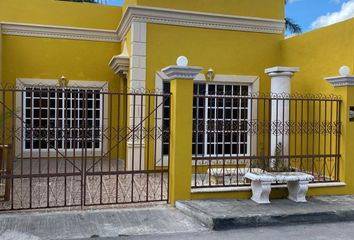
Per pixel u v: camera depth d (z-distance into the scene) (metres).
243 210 6.23
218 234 5.53
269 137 7.37
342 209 6.48
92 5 12.52
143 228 5.65
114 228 5.59
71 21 12.36
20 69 11.88
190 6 9.91
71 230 5.45
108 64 12.57
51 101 12.12
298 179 6.84
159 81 9.69
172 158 6.76
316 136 9.05
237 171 7.22
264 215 6.00
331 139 7.80
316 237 5.51
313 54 9.55
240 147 10.34
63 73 12.23
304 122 8.46
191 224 5.90
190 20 9.90
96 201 6.86
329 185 7.53
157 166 9.66
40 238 5.14
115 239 5.21
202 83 10.27
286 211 6.26
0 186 7.06
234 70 10.38
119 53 12.66
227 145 10.30
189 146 6.77
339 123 7.74
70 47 12.27
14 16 11.93
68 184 8.32
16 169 10.16
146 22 9.56
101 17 12.58
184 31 9.91
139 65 9.52
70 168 10.44
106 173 6.53
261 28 10.58
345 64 8.57
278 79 9.20
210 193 6.88
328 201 7.06
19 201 6.81
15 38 11.83
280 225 6.07
